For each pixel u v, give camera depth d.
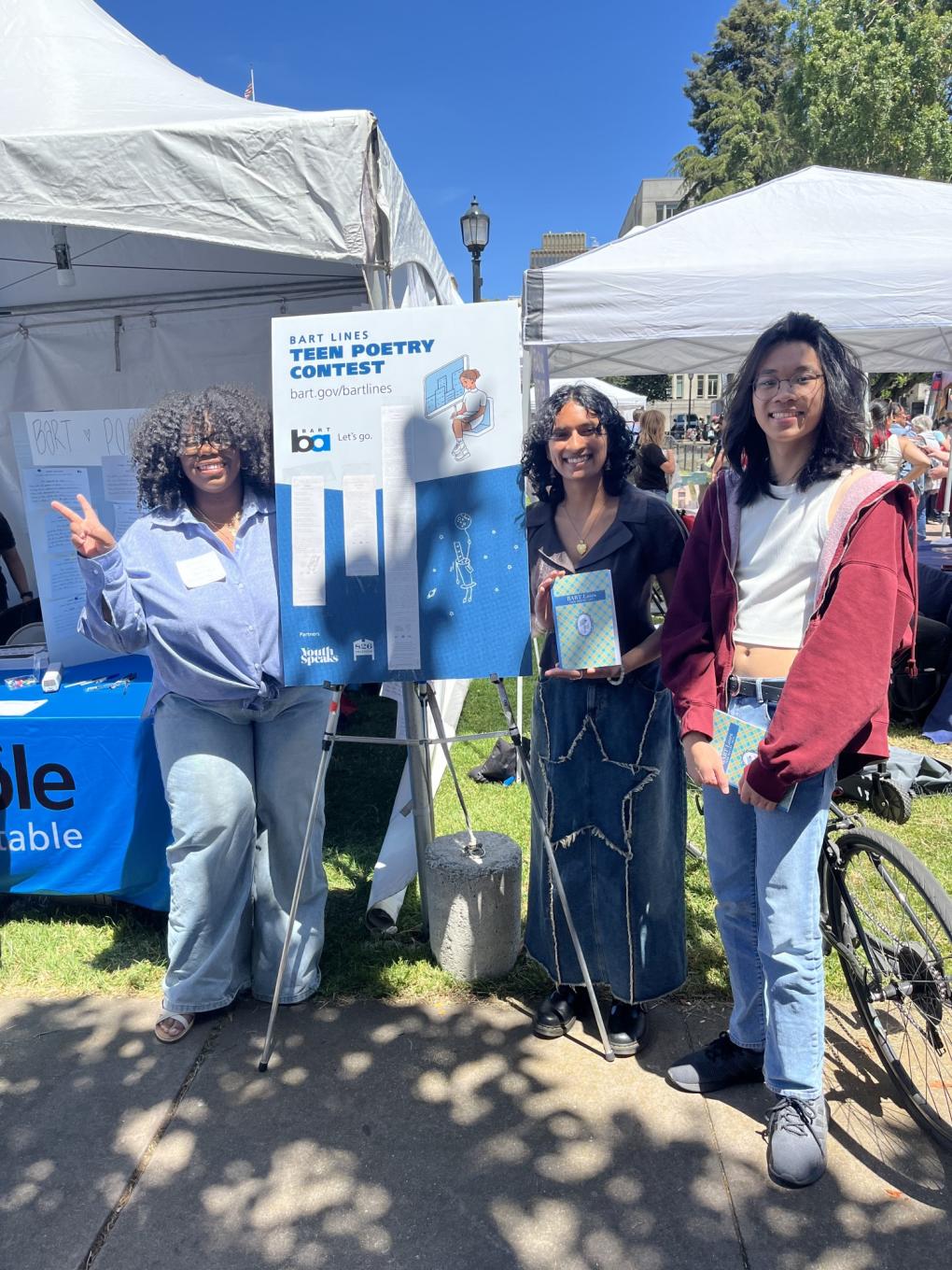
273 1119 2.15
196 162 2.72
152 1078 2.31
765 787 1.66
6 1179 1.98
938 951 1.98
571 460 2.11
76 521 2.16
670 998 2.59
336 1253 1.77
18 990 2.73
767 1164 1.95
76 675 3.42
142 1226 1.85
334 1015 2.57
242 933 2.62
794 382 1.68
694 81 41.75
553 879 2.25
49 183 2.79
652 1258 1.74
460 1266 1.74
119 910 3.19
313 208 2.70
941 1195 1.86
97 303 5.27
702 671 1.92
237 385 2.43
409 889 3.30
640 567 2.18
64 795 2.96
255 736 2.53
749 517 1.86
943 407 16.83
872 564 1.63
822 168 4.81
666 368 8.31
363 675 2.28
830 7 21.84
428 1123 2.12
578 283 4.29
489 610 2.23
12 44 3.64
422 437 2.22
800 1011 1.87
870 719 1.72
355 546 2.26
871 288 4.11
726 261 4.25
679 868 2.33
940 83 20.92
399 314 2.20
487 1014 2.56
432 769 4.26
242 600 2.33
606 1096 2.20
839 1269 1.70
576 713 2.21
